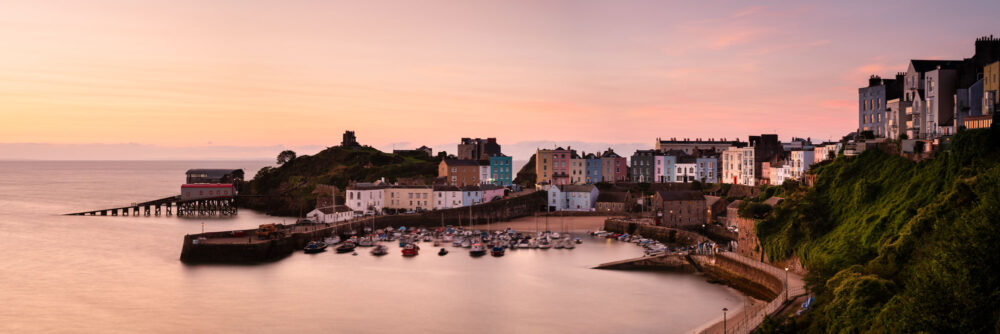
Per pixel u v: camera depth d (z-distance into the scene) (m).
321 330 103.75
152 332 102.25
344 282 136.12
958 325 63.22
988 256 66.44
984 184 85.94
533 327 105.31
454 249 178.00
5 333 101.44
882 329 67.50
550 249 177.00
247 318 109.88
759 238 132.50
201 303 119.06
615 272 145.38
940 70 140.00
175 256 165.62
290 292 127.38
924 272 70.31
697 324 105.38
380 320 109.06
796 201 130.62
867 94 171.38
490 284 134.25
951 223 81.56
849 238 110.62
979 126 114.31
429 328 104.94
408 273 145.25
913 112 150.50
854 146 136.62
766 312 96.31
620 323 106.88
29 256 163.38
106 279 137.62
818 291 95.19
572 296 124.00
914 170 115.19
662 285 132.00
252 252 159.25
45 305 116.62
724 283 133.00
